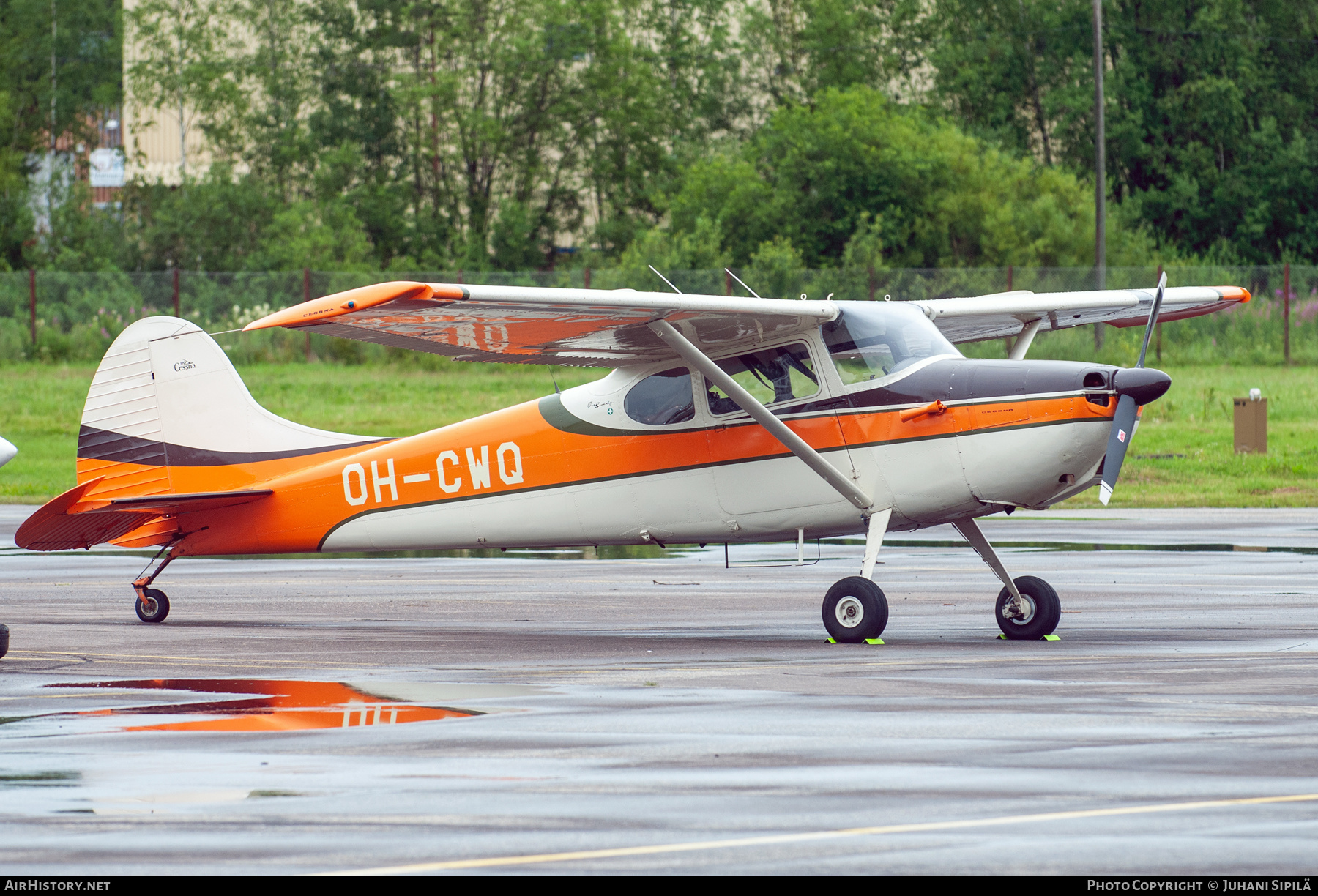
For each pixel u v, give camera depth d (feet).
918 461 119.03
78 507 139.54
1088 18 641.40
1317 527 204.85
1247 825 63.46
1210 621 127.13
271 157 650.02
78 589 162.30
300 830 64.23
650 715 88.02
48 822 65.82
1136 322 154.40
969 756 76.13
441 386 386.73
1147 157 622.95
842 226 526.57
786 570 171.83
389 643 122.21
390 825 64.90
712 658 111.75
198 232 578.66
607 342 122.11
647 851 60.80
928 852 60.29
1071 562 171.42
